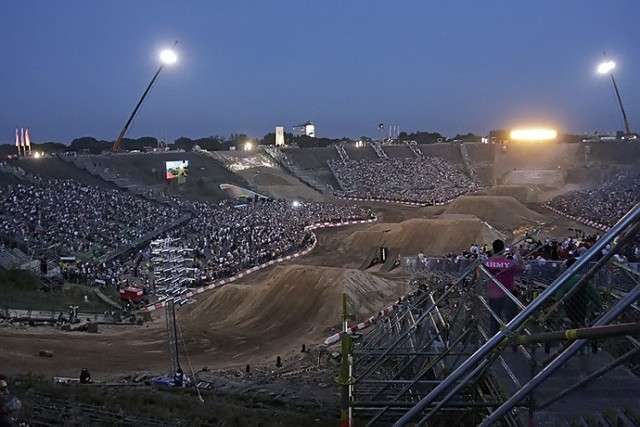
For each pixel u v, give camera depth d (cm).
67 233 5791
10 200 6562
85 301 4141
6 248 4900
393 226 7400
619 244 576
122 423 1518
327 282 4266
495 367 895
